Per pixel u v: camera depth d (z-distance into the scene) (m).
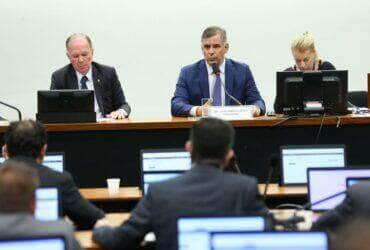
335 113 8.74
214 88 9.82
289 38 13.33
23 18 13.14
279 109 8.68
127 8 13.22
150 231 5.43
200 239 4.84
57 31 13.20
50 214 5.79
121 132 8.59
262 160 8.62
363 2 13.38
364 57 13.38
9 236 4.24
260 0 13.28
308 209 6.65
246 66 10.06
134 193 7.66
